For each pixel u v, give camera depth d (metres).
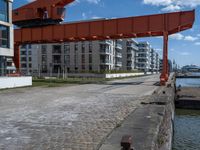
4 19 32.00
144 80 54.62
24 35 42.78
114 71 76.94
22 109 14.30
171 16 34.97
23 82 32.03
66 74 68.12
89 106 15.50
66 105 15.95
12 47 32.94
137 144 7.23
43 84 36.53
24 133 9.02
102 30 38.03
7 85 29.05
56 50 88.62
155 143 7.68
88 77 66.38
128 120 10.35
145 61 154.00
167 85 34.38
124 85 36.78
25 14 45.91
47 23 45.09
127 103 16.75
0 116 12.15
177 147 13.71
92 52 85.56
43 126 10.09
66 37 39.94
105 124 10.39
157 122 9.97
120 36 39.16
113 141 7.56
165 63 36.19
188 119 22.62
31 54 94.69
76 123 10.62
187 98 30.55
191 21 34.19
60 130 9.45
